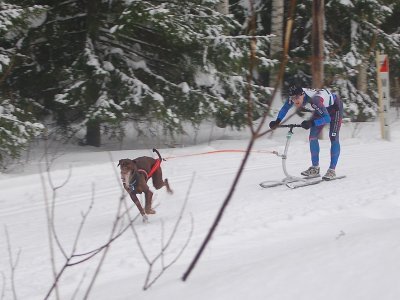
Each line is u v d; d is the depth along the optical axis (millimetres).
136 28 12406
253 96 13750
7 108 10398
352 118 15711
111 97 11914
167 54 13023
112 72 12039
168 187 7691
